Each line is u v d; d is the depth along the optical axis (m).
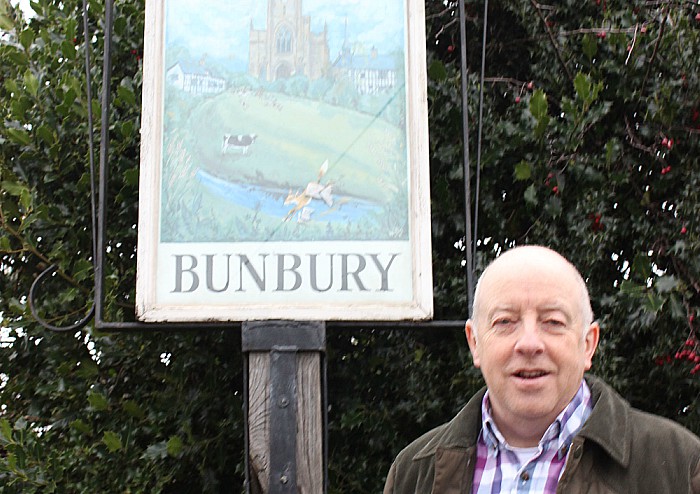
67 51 4.54
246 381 3.54
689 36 4.33
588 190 4.24
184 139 3.76
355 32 3.89
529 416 2.29
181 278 3.61
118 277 4.40
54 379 4.44
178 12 3.89
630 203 4.29
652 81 4.33
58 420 4.34
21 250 4.39
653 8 4.49
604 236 4.16
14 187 4.48
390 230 3.69
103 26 4.67
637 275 4.09
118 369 4.39
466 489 2.38
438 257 4.36
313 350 3.54
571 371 2.31
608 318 4.08
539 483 2.30
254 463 3.46
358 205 3.71
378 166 3.75
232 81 3.83
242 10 3.91
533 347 2.27
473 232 4.13
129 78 4.52
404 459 2.61
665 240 4.21
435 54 4.66
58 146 4.46
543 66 4.51
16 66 4.88
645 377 4.23
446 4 4.67
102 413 4.32
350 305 3.59
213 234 3.66
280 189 3.72
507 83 4.54
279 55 3.87
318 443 3.48
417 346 4.28
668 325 4.05
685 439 2.25
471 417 2.44
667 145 4.18
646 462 2.25
